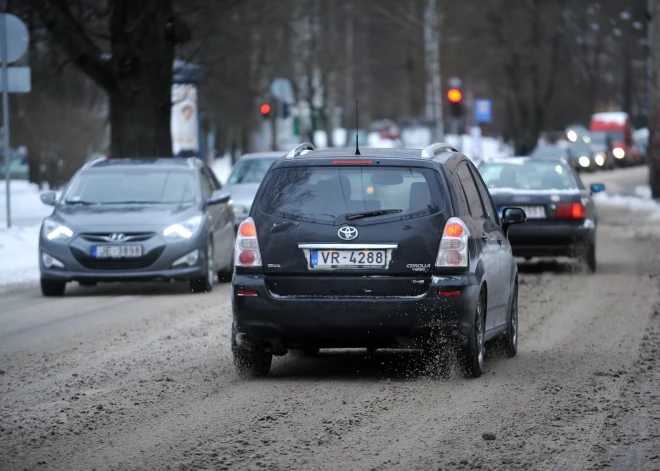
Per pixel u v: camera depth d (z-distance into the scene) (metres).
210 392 24.62
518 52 161.62
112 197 46.59
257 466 18.17
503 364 28.39
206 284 45.34
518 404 23.16
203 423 21.42
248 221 25.75
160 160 49.12
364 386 25.31
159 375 26.81
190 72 81.50
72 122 123.50
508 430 20.78
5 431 20.86
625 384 25.39
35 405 23.28
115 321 37.00
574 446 19.55
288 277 25.42
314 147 28.28
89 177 47.44
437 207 25.39
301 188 25.69
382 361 29.16
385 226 25.27
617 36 183.25
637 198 113.50
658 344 31.39
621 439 20.06
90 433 20.66
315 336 25.42
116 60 71.94
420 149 26.69
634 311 38.69
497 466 18.19
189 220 45.06
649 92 107.62
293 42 159.00
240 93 139.12
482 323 26.66
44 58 90.19
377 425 21.22
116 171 47.78
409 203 25.42
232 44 106.12
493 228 28.81
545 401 23.47
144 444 19.75
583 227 51.47
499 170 53.31
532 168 53.12
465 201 26.59
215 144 194.25
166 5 71.62
